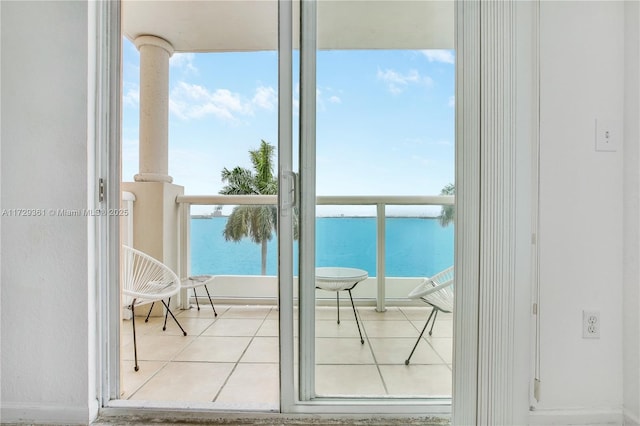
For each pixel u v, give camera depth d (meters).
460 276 1.13
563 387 1.15
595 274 1.14
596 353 1.15
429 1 1.30
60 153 1.17
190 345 1.90
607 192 1.13
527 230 1.11
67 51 1.16
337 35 1.27
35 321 1.18
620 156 1.13
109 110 1.25
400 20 1.29
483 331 1.11
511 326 1.10
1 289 1.17
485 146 1.11
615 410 1.15
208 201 2.66
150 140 2.54
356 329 1.31
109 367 1.27
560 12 1.12
